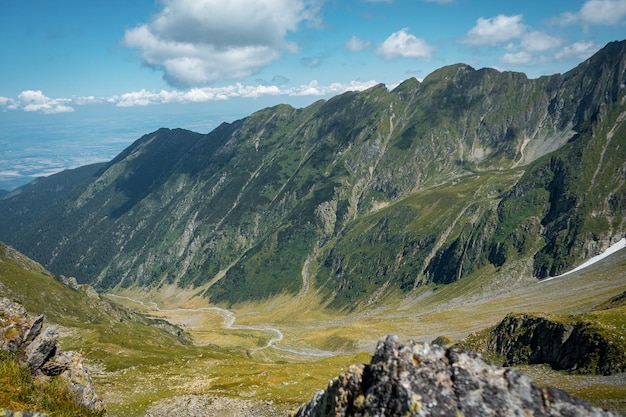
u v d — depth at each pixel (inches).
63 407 1512.1
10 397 1376.7
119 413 2888.8
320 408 1192.8
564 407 845.8
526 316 4367.6
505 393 872.9
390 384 938.1
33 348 1676.9
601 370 3134.8
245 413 2751.0
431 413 855.1
